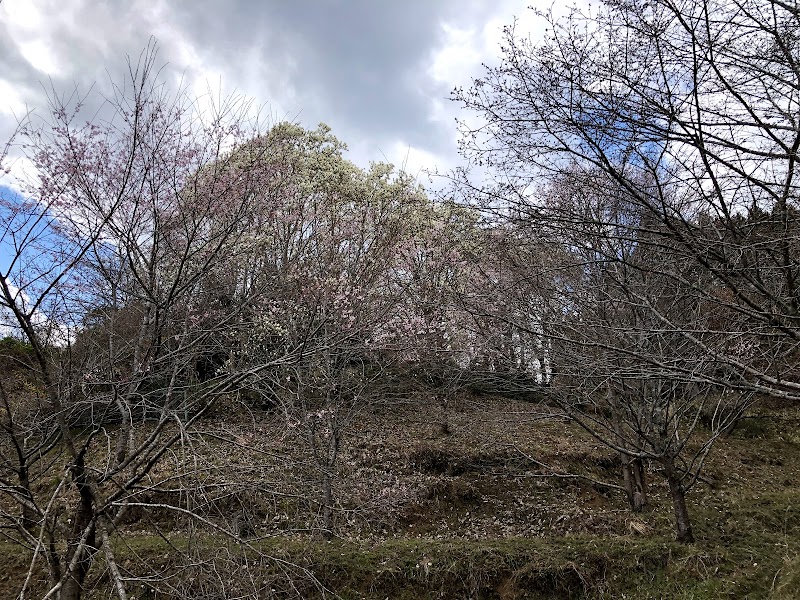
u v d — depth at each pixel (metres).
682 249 4.50
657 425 9.11
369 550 8.79
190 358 5.87
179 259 5.95
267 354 7.46
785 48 3.77
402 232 10.85
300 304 7.88
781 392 4.38
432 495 11.30
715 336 6.46
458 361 12.35
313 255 8.35
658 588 8.13
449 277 9.76
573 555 8.70
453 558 8.66
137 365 5.64
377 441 12.71
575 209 5.56
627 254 6.31
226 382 5.65
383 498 9.09
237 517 5.48
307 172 12.41
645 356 4.73
